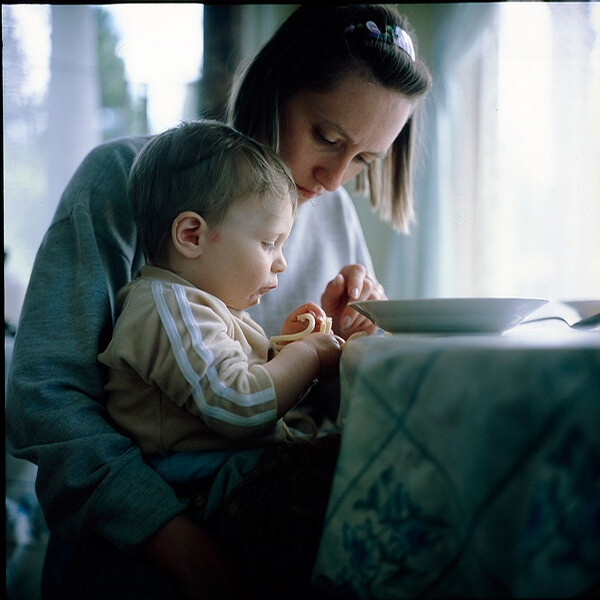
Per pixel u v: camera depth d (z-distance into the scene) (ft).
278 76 3.47
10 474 5.81
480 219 9.09
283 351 2.79
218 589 2.29
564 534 1.55
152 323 2.64
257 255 2.97
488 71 8.91
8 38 7.29
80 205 3.24
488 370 1.67
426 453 1.75
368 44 3.33
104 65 8.21
